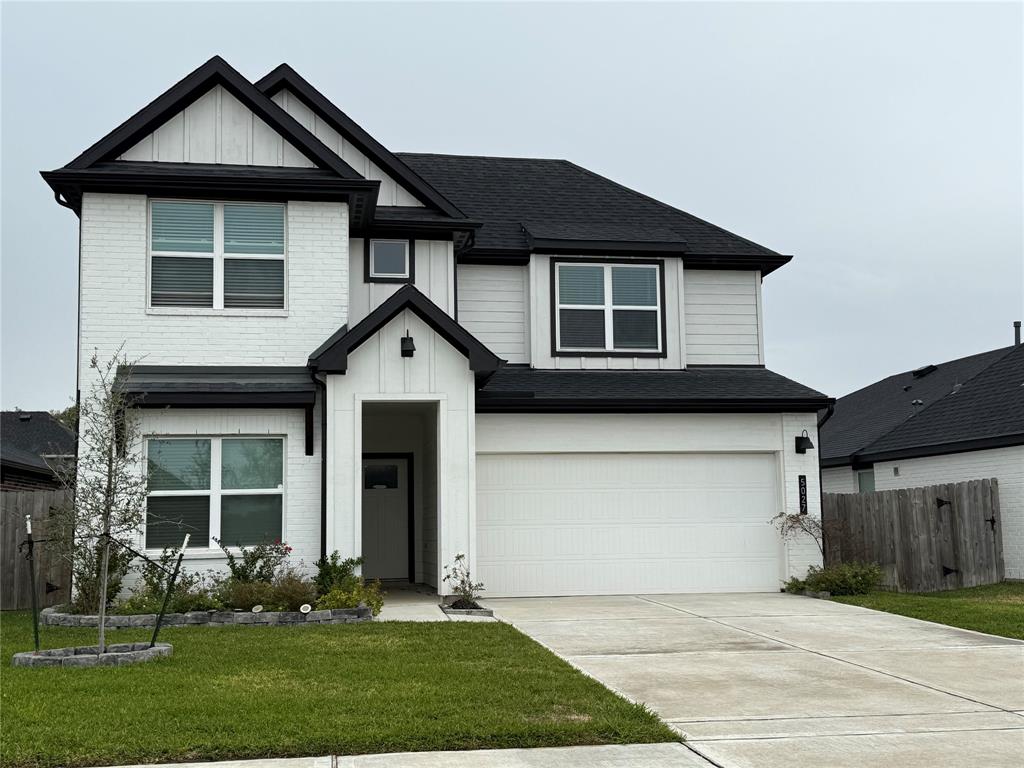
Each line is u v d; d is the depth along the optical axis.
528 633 11.90
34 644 10.68
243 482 14.73
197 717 7.24
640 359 18.16
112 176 14.66
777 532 16.98
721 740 7.05
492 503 16.28
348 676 8.82
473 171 21.33
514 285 18.19
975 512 18.52
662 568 16.62
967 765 6.45
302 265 15.44
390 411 17.58
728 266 18.97
